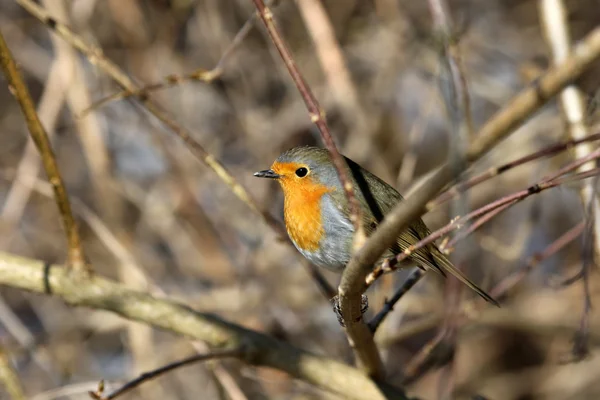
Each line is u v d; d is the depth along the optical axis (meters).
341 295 5.77
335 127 12.27
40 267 7.96
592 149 7.14
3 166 12.77
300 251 7.75
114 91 11.98
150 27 12.46
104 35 12.49
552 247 8.29
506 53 12.50
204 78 7.95
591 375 11.81
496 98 12.04
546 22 7.99
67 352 11.38
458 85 6.25
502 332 12.60
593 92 7.52
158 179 12.26
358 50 12.22
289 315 11.33
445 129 12.45
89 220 10.19
